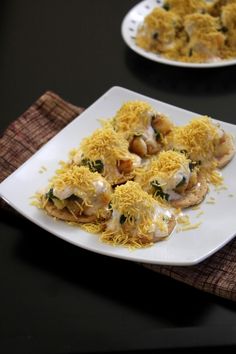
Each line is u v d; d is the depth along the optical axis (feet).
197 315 1.77
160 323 1.76
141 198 1.94
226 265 1.88
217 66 2.56
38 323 1.77
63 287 1.86
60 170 2.14
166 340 1.71
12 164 2.26
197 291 1.83
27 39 2.84
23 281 1.88
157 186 2.06
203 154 2.17
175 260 1.83
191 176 2.09
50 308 1.80
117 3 3.01
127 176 2.16
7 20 2.95
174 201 2.06
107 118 2.36
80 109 2.44
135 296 1.82
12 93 2.58
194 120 2.22
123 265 1.91
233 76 2.61
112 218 1.97
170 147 2.26
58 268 1.91
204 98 2.52
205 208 2.03
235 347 1.69
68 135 2.29
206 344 1.69
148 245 1.90
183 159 2.09
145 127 2.27
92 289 1.85
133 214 1.93
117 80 2.62
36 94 2.57
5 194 2.06
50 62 2.72
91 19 2.93
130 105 2.30
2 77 2.65
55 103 2.44
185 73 2.64
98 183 2.03
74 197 2.00
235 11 2.73
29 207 2.03
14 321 1.77
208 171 2.15
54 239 2.00
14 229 2.04
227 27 2.73
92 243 1.91
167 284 1.85
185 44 2.74
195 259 1.82
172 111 2.35
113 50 2.76
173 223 1.98
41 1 3.05
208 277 1.84
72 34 2.85
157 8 2.77
